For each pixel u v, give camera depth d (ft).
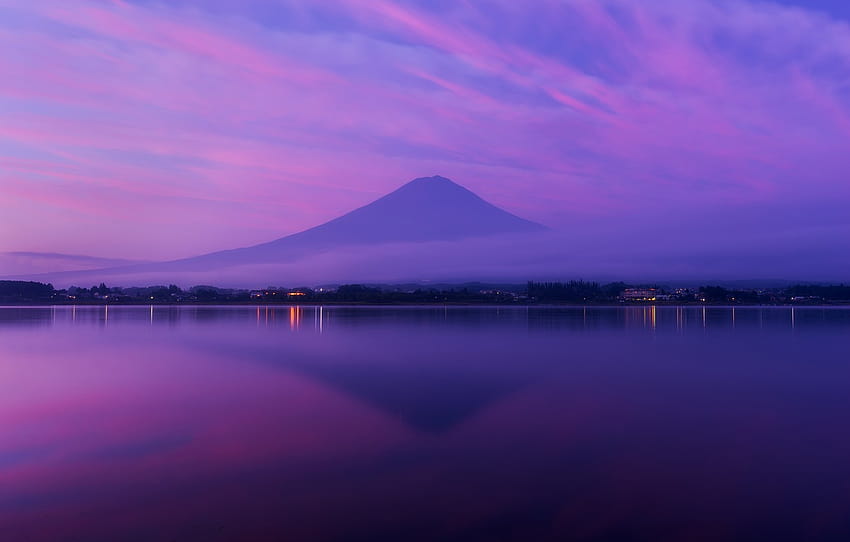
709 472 44.01
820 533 34.14
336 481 42.14
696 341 148.87
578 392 75.36
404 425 57.77
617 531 34.40
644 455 47.85
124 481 42.45
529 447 50.34
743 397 72.33
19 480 42.55
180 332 178.19
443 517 36.11
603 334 169.48
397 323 225.97
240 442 51.90
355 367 98.32
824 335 170.71
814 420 59.82
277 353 119.55
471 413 63.00
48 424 58.80
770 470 44.42
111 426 57.82
